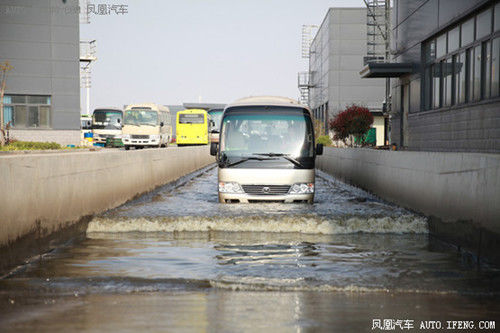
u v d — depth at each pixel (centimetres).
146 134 6019
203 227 1229
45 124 6756
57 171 1109
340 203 1722
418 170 1423
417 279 774
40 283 755
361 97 8531
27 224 948
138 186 1900
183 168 3069
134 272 817
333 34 8531
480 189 980
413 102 3350
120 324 575
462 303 656
